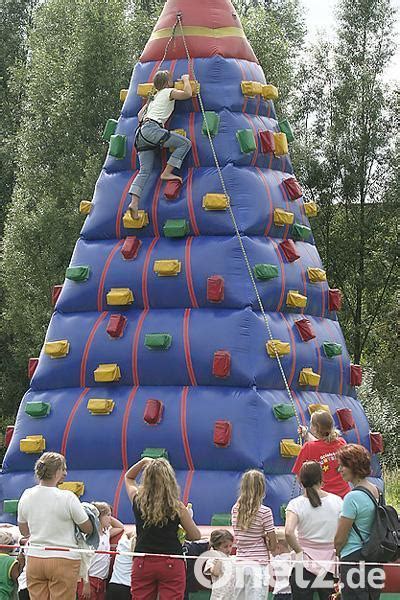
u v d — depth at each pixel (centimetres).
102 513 1423
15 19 5250
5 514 1814
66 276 1914
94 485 1756
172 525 1138
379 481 2006
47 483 1200
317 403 1855
